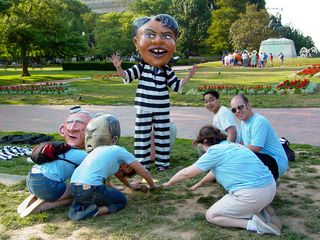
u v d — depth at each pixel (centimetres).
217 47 6531
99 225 476
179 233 454
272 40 5181
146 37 691
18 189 616
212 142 511
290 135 988
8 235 457
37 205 514
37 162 520
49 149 518
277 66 4141
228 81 2558
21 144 920
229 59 4597
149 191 594
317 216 497
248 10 5856
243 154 470
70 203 539
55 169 518
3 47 3491
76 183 496
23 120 1289
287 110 1361
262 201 455
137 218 495
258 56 4341
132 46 6288
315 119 1184
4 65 6662
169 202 554
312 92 1756
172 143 763
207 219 476
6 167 729
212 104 673
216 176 483
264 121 548
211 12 7056
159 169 717
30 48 3569
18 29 3253
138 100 709
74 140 624
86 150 570
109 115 575
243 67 4219
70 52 3731
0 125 1202
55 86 2262
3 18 3216
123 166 559
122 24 6425
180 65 6019
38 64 6444
